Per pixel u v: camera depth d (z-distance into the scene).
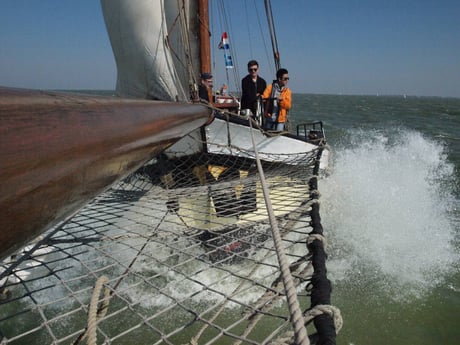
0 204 0.60
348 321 4.32
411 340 4.04
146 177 5.19
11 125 0.66
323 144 6.20
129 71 6.18
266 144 5.71
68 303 4.17
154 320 4.07
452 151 17.16
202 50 6.45
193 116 3.08
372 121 33.62
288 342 1.25
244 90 7.06
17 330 3.90
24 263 4.14
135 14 5.68
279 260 1.35
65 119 0.85
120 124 1.16
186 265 4.86
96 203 3.85
